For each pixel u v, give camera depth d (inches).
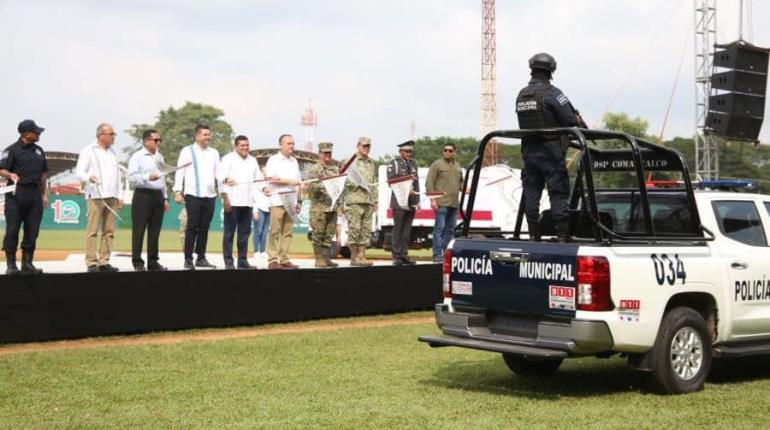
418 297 594.6
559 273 308.3
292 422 280.5
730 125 782.5
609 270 302.7
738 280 346.6
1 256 752.3
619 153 359.6
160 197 477.7
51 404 307.0
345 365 391.9
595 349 303.6
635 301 308.5
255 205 634.2
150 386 339.6
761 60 786.8
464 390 338.0
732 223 355.9
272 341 456.8
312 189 550.3
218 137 2532.0
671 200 356.5
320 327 520.4
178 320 479.5
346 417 287.9
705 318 343.6
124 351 416.8
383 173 893.2
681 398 319.3
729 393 329.7
